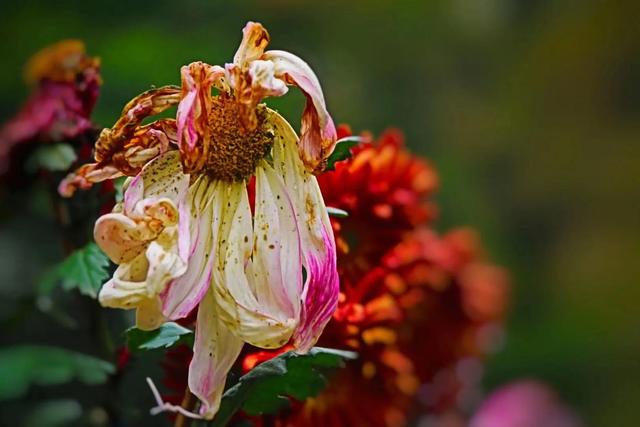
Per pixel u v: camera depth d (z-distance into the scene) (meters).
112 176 0.54
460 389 0.81
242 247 0.54
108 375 0.65
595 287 2.15
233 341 0.53
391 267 0.63
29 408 0.99
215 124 0.54
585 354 1.93
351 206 0.61
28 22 1.66
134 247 0.53
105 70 1.46
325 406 0.63
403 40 2.11
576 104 2.32
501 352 1.85
